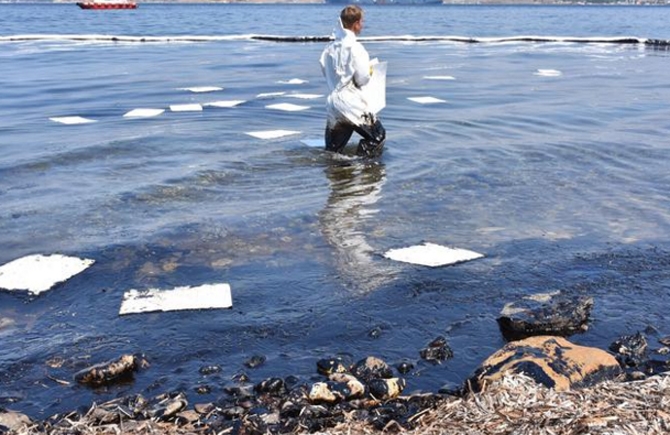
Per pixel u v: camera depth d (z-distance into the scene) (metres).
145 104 11.84
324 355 3.66
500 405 2.87
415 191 6.63
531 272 4.71
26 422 3.02
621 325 3.99
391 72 16.38
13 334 3.92
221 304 4.26
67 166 7.60
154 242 5.30
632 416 2.67
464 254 5.02
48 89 13.66
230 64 18.28
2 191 6.68
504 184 6.83
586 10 108.19
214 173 7.29
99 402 3.25
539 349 3.43
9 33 34.12
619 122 9.93
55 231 5.56
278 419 3.06
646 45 25.08
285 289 4.48
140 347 3.76
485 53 21.70
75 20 52.16
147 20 53.03
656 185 6.79
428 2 175.75
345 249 5.16
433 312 4.14
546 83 14.24
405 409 3.11
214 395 3.30
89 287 4.54
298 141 8.78
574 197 6.41
